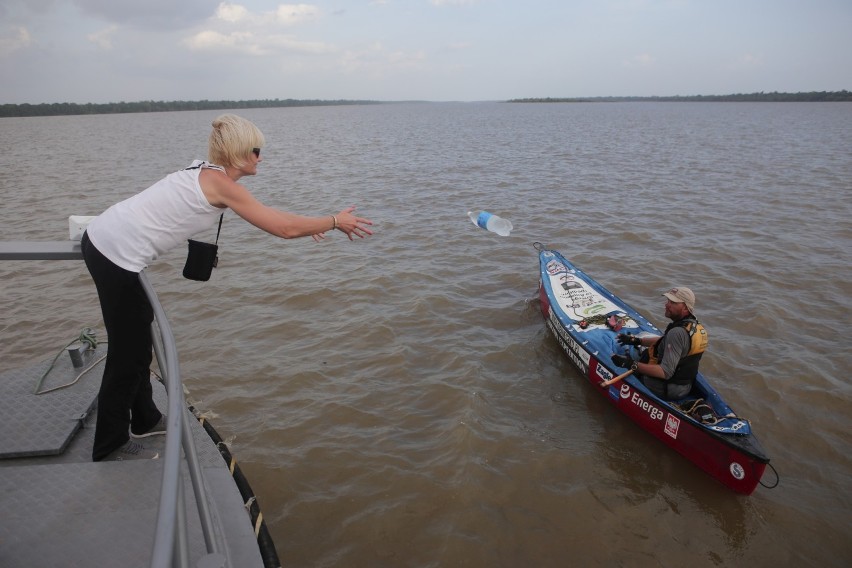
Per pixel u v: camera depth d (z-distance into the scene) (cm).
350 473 601
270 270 1166
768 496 579
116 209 271
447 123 8019
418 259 1234
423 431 668
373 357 821
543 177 2314
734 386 741
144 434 327
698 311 952
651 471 620
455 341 874
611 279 1100
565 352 835
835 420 677
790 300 989
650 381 680
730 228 1434
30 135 5678
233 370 789
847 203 1700
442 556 504
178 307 995
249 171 291
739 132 4919
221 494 284
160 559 135
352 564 496
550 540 526
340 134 5484
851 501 569
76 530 247
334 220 299
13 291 1070
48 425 335
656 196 1856
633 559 509
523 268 1177
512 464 618
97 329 920
